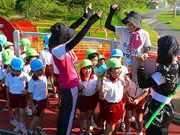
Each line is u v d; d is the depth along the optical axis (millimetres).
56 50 2938
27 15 29062
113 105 3455
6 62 4637
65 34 2988
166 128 2914
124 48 3961
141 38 3840
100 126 4281
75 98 3197
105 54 11445
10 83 4031
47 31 24719
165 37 2693
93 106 3770
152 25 41000
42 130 4031
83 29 2830
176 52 2668
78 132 4074
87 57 4199
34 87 3773
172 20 47750
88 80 3664
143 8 74938
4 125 4281
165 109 2854
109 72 3461
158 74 2697
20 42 5527
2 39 5348
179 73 2758
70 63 3111
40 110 3838
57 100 5316
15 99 4023
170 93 2768
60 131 3256
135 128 4195
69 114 3221
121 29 3934
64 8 27281
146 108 2961
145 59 2762
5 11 28203
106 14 25000
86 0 26172
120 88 3447
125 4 26547
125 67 3893
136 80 2984
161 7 79000
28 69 4664
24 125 4035
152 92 2910
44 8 25828
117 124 3705
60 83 3205
